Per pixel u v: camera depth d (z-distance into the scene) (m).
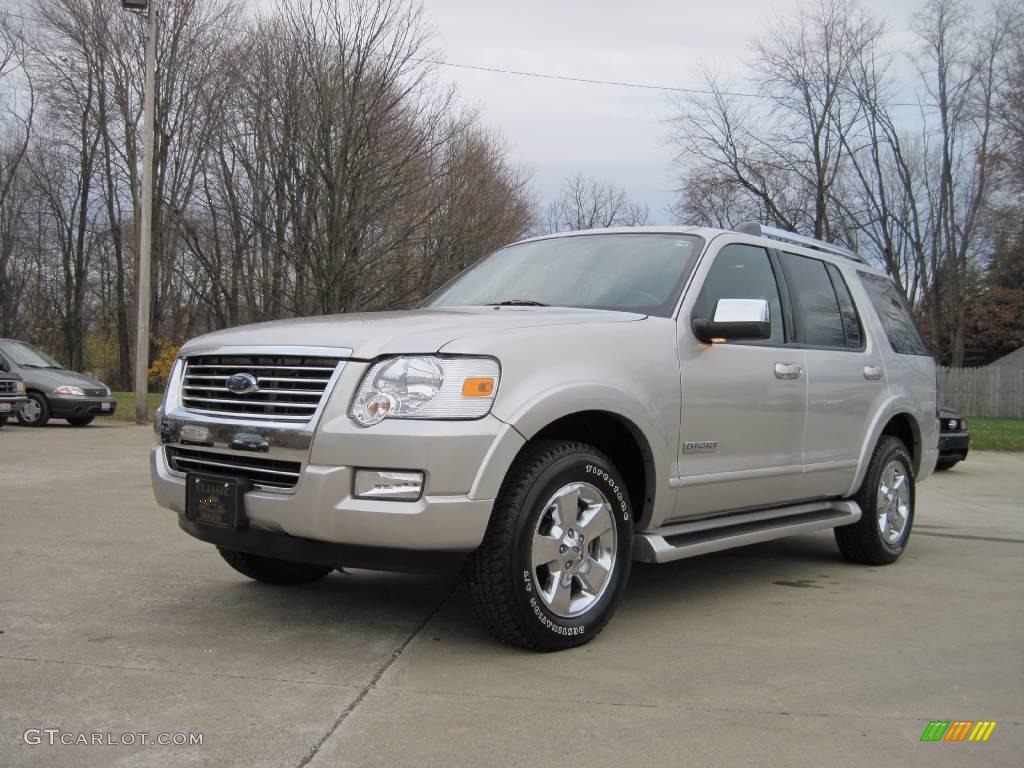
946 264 39.22
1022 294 42.34
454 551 3.44
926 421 6.38
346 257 18.80
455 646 3.80
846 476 5.44
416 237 20.25
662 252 4.79
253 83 21.67
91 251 41.66
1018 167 31.27
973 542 6.83
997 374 35.28
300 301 19.62
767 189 35.78
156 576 4.98
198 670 3.44
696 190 36.34
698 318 4.46
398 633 3.98
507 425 3.47
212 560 5.40
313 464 3.47
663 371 4.16
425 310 4.40
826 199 35.62
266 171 21.12
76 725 2.89
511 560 3.53
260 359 3.78
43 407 16.31
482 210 22.86
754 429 4.68
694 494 4.34
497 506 3.55
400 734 2.87
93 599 4.47
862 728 2.99
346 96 18.67
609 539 3.95
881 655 3.80
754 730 2.96
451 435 3.38
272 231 20.47
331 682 3.34
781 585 5.18
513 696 3.22
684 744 2.84
